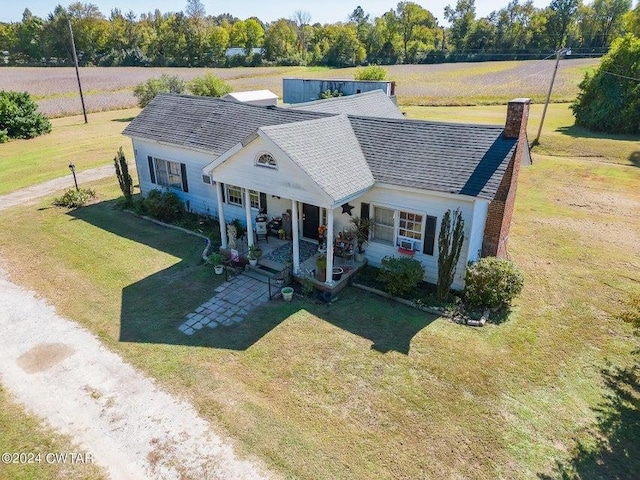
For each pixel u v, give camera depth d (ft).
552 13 372.17
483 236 49.78
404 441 29.43
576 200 77.41
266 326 41.60
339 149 49.42
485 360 37.17
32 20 383.86
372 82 114.93
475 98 190.29
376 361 36.91
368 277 49.83
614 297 46.96
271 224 58.70
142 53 378.73
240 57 385.09
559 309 44.73
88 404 32.35
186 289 48.08
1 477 26.73
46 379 34.76
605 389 34.14
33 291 47.37
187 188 68.54
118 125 145.79
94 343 39.06
